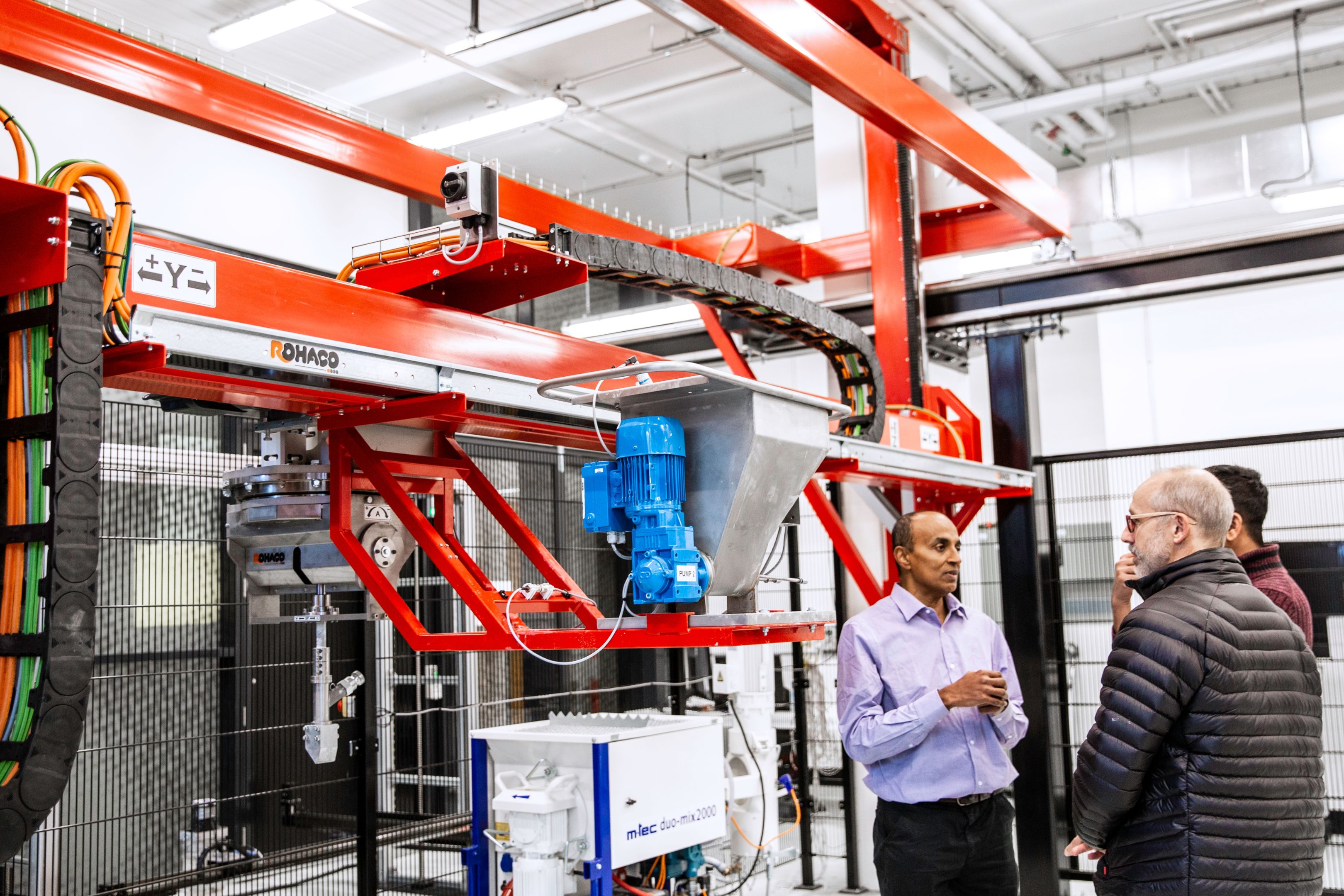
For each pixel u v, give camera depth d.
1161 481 2.39
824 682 6.95
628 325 6.68
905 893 3.09
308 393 2.68
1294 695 2.20
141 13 7.13
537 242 2.99
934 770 3.07
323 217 6.99
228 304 2.33
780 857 5.35
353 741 4.62
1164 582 2.33
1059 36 8.40
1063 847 5.72
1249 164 7.05
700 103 9.23
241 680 5.26
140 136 5.95
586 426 3.28
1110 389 9.44
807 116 9.59
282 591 3.34
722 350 5.70
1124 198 7.46
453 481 3.36
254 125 4.14
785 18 3.47
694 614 2.48
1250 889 2.10
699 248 6.09
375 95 8.26
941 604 3.38
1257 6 7.95
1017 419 5.77
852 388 4.70
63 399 1.73
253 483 3.20
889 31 5.49
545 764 4.10
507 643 2.81
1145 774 2.19
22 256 1.79
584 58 8.17
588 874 3.94
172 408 3.05
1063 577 5.95
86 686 1.72
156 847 4.94
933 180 6.07
